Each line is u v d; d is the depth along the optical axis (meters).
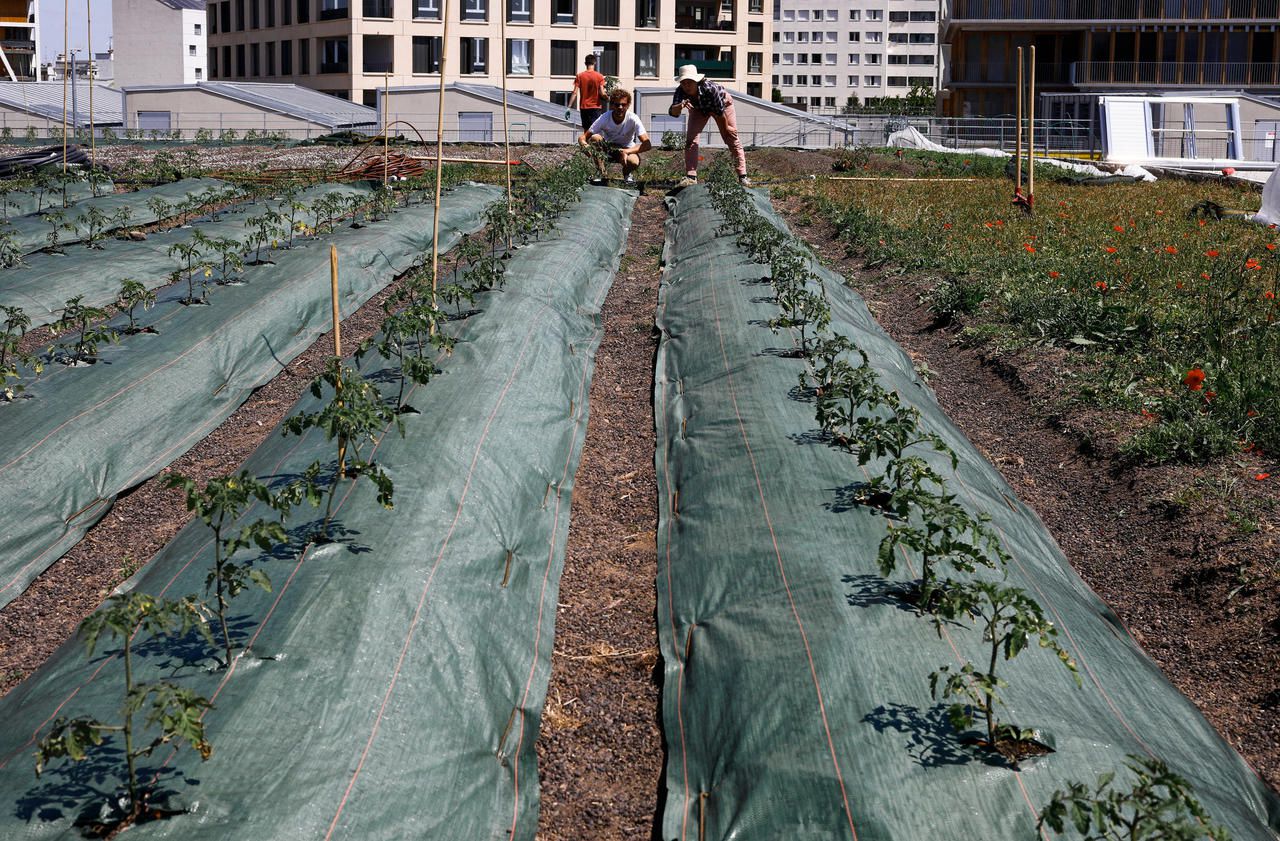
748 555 6.13
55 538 7.07
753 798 4.41
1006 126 47.50
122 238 14.80
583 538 7.15
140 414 8.51
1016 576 5.98
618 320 11.83
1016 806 4.09
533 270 12.05
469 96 39.81
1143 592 6.47
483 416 7.86
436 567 5.96
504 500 7.08
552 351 9.70
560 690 5.61
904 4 120.62
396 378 8.56
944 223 15.89
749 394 8.33
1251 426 7.55
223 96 42.19
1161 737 4.86
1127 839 3.80
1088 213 17.66
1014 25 52.00
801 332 9.19
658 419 8.88
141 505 7.66
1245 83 51.19
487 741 5.06
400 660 5.18
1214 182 24.30
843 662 4.92
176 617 5.27
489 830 4.57
